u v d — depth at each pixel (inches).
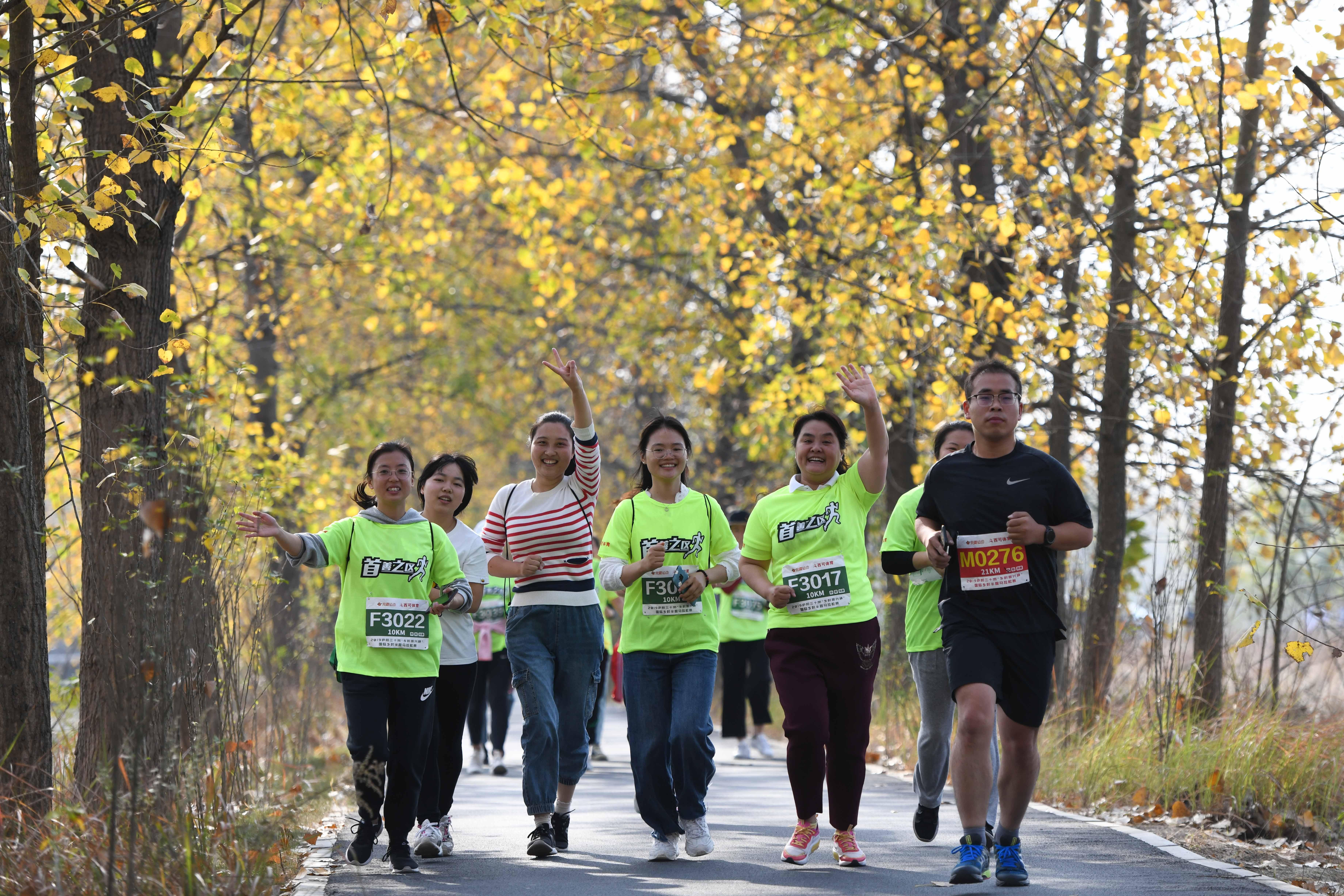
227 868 783.7
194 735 938.7
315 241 2790.4
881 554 1021.8
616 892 868.0
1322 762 1259.2
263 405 2861.7
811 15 2086.6
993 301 1892.2
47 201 1011.3
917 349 2086.6
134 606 871.1
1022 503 879.1
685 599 1001.5
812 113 2256.4
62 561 1614.2
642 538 1032.8
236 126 1964.8
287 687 1688.0
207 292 2134.6
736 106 2342.5
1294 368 1763.0
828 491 998.4
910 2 2167.8
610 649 2039.9
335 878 927.0
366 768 897.5
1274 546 1528.1
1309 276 1732.3
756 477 3235.7
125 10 1071.0
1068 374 1941.4
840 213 2250.2
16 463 987.3
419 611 989.8
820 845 1085.1
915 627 1058.7
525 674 1028.5
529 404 4360.2
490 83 2070.6
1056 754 1483.8
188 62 1729.8
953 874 873.5
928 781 1065.5
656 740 1013.2
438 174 2898.6
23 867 752.3
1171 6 1718.8
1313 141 1593.3
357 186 2290.8
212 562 1066.7
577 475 1049.5
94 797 890.1
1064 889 869.2
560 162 2881.4
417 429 4559.5
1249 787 1237.1
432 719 1005.2
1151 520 2241.6
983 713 855.7
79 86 1029.8
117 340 1156.5
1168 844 1072.8
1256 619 1483.8
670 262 3368.6
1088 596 1721.2
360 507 1085.8
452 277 3688.5
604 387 4077.3
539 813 1020.5
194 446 1134.4
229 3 1171.9
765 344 2319.1
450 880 925.2
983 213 1925.4
